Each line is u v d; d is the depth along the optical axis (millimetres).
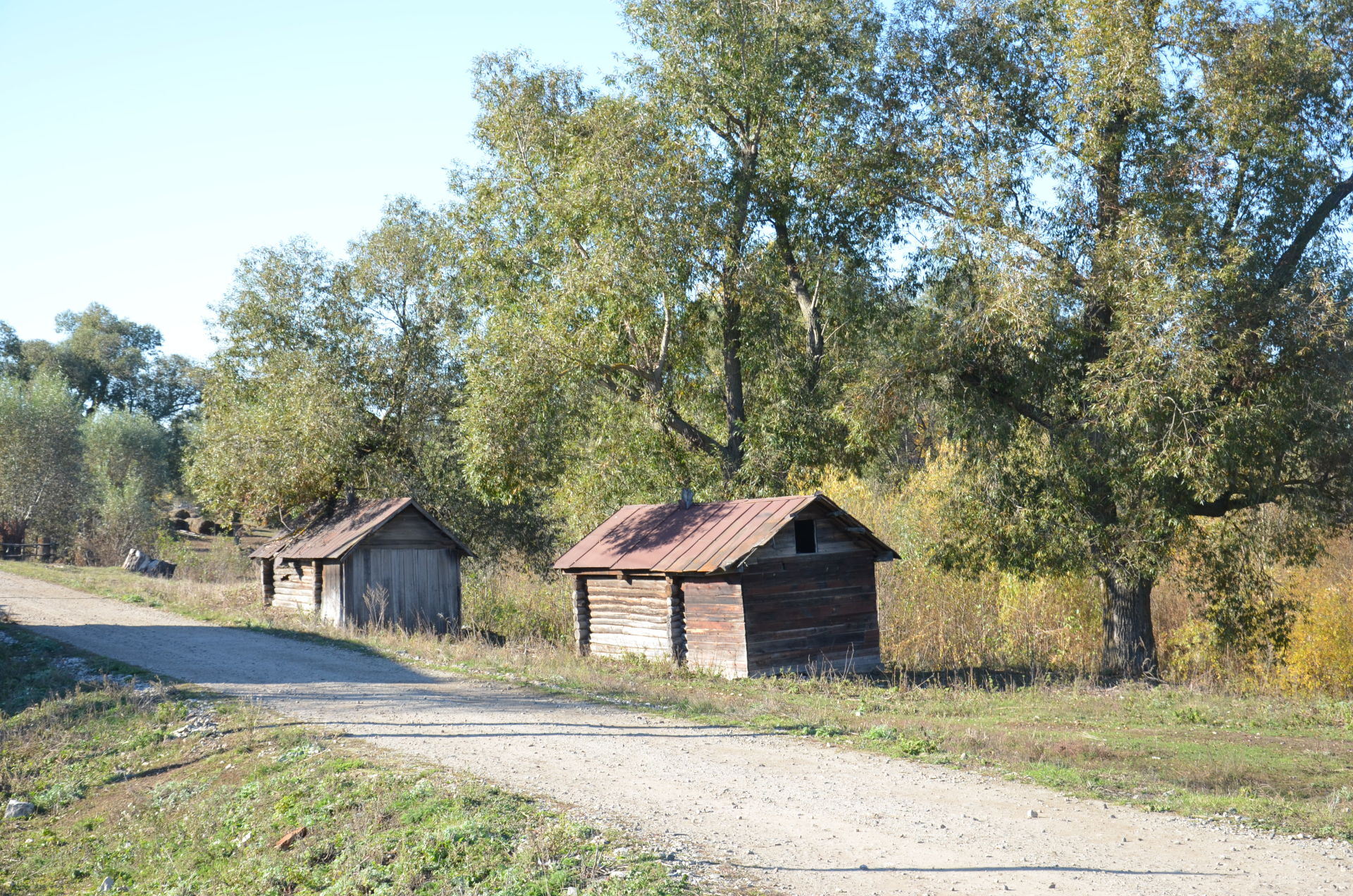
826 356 30047
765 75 27125
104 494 52438
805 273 29734
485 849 8055
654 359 29891
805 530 20859
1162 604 28797
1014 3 22547
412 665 20000
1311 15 20484
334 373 35281
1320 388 18891
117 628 25359
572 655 22094
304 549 30234
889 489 29375
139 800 11664
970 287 22406
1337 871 7176
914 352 22688
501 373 27734
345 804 9742
